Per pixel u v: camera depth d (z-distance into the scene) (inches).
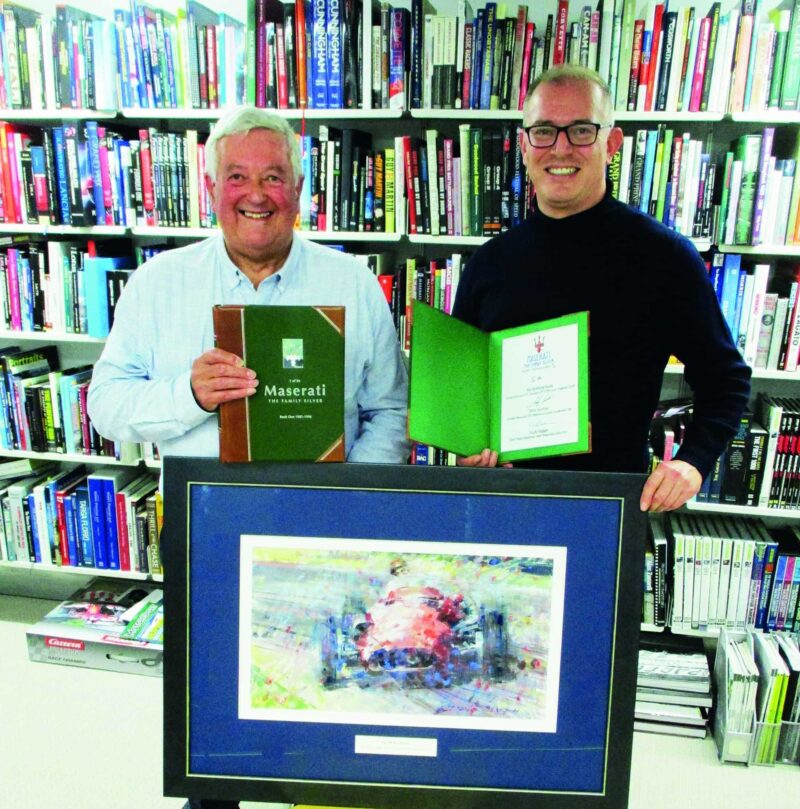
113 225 97.0
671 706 90.8
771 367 85.9
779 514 87.5
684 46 79.0
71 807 76.2
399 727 28.5
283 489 28.3
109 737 87.1
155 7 92.5
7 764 82.4
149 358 54.6
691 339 56.7
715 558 89.0
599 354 56.4
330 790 28.7
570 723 28.3
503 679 28.4
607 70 80.3
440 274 89.7
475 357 42.4
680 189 82.5
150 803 76.9
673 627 92.0
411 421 38.6
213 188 50.4
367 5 82.4
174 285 53.6
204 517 28.4
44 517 107.4
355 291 55.9
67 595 120.8
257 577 28.6
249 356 30.4
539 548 28.0
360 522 28.3
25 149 96.3
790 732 83.9
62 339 101.0
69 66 92.1
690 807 78.0
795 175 80.7
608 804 28.3
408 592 28.4
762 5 87.1
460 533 28.1
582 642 28.3
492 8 80.7
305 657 28.6
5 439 106.9
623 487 27.6
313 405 31.0
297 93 86.9
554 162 54.2
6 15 94.1
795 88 78.4
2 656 104.1
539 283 57.5
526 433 41.4
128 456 103.7
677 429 87.3
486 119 89.4
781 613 89.7
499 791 28.4
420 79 84.0
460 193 86.9
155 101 91.7
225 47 87.8
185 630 28.6
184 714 28.8
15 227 98.8
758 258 94.1
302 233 90.9
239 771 28.9
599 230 55.8
